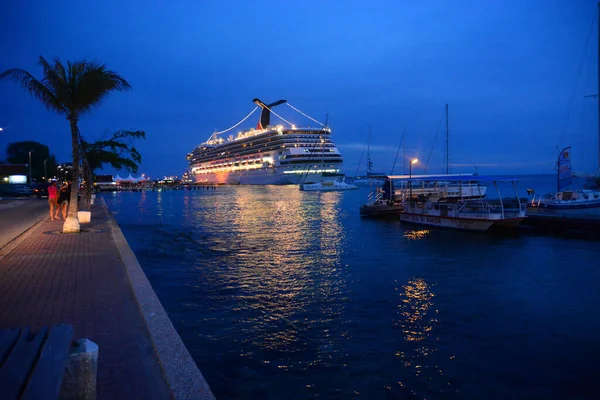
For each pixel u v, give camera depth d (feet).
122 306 21.24
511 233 78.48
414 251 59.88
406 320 29.19
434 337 26.04
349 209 147.13
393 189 122.01
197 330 26.55
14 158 294.46
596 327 28.12
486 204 82.07
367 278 42.11
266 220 106.83
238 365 21.43
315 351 23.43
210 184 535.19
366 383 19.81
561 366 22.17
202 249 60.29
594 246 65.46
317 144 402.11
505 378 20.74
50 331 10.09
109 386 12.98
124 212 135.85
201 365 21.38
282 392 18.76
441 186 148.97
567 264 50.96
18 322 18.62
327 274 43.78
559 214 86.12
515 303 33.76
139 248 60.80
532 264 50.72
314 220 106.42
